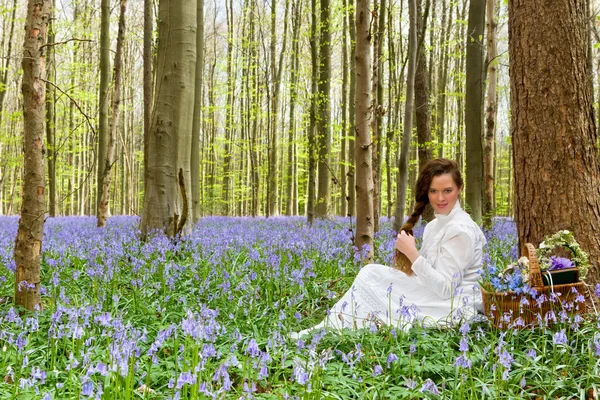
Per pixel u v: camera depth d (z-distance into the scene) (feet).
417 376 11.18
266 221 55.98
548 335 12.56
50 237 30.25
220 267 21.31
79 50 74.18
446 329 13.50
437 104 81.56
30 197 15.87
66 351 12.33
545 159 15.62
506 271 13.64
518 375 10.80
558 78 15.51
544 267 13.19
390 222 51.65
